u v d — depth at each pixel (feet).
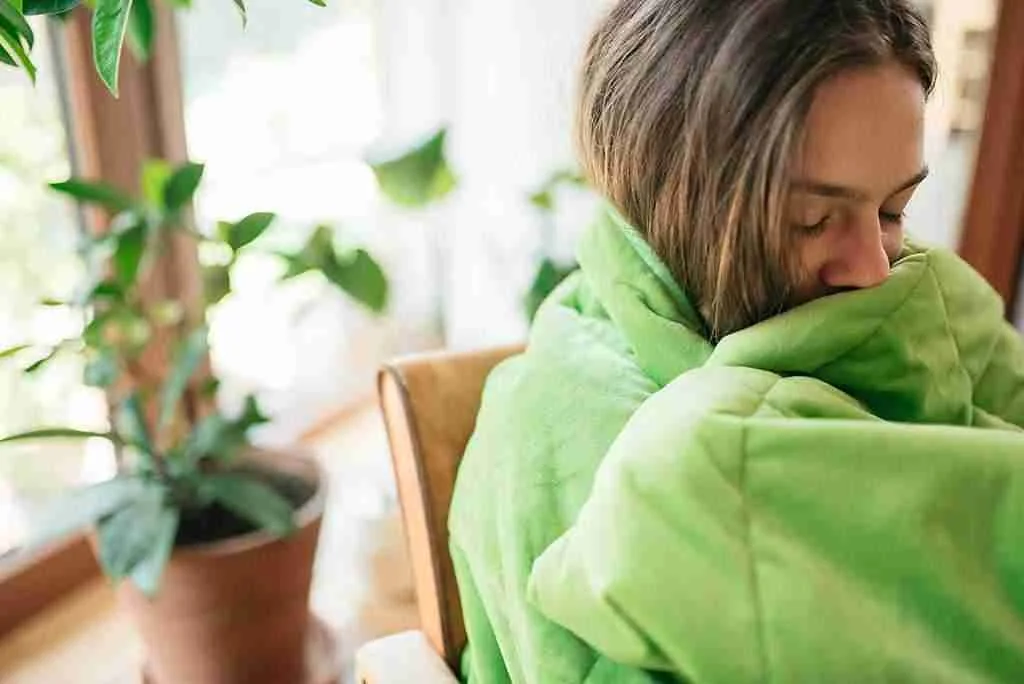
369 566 4.59
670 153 1.77
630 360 2.02
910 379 1.79
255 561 3.66
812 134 1.60
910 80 1.67
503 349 2.70
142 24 3.17
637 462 1.53
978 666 1.42
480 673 2.19
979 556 1.44
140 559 3.36
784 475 1.45
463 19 6.18
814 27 1.58
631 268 1.98
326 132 6.52
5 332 4.37
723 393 1.57
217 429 3.91
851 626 1.39
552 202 4.90
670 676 1.56
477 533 2.13
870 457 1.44
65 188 3.43
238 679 3.89
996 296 2.18
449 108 6.52
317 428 6.79
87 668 4.33
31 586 4.60
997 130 4.08
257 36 5.73
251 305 6.04
